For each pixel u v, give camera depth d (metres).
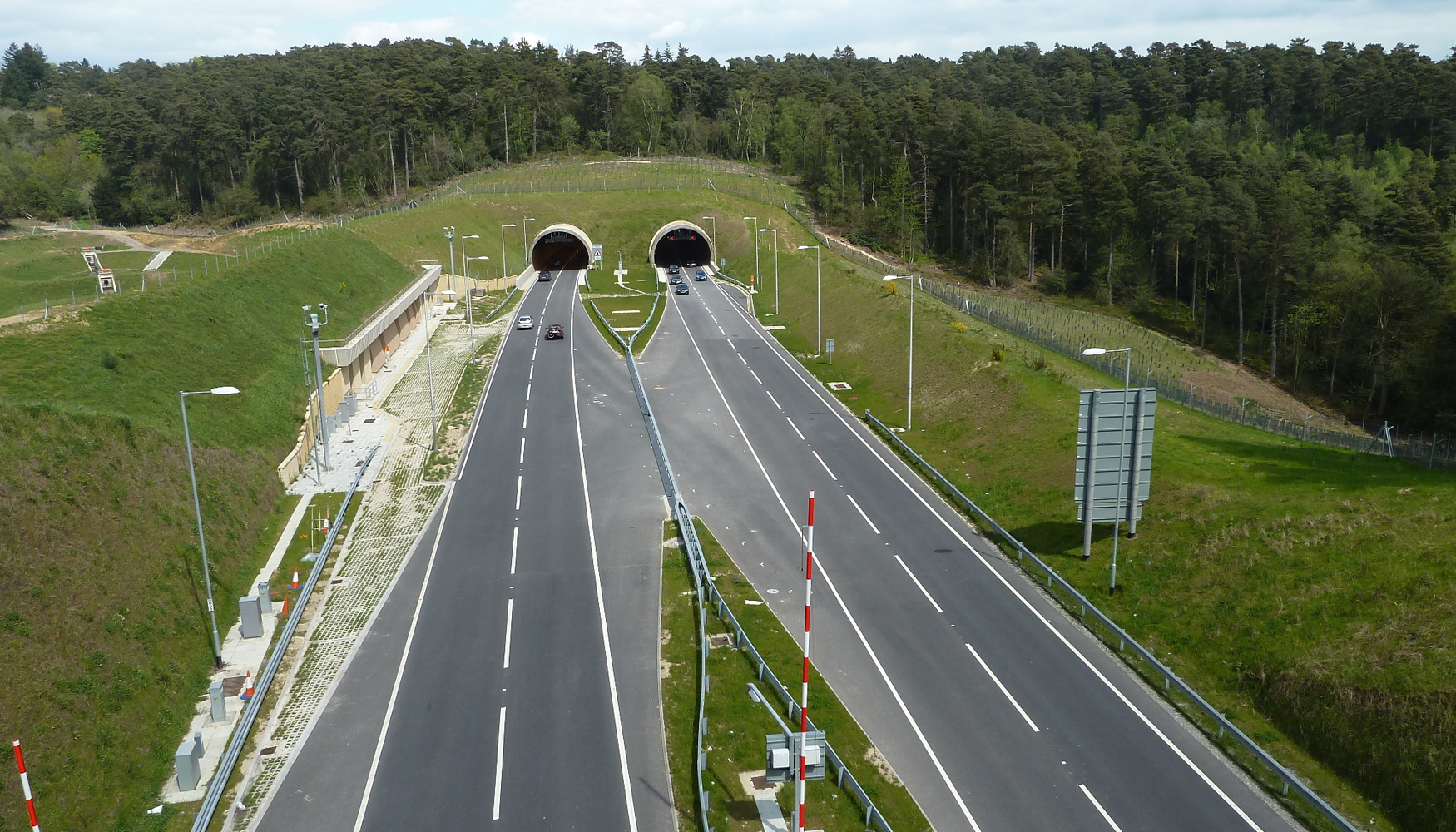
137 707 35.00
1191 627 41.09
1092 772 32.72
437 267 119.56
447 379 85.31
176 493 47.38
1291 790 31.70
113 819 30.55
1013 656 40.06
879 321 92.50
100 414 47.75
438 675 39.22
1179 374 97.56
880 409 75.06
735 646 40.91
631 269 144.38
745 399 77.88
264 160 183.38
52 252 135.88
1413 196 121.19
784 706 36.56
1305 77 196.00
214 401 59.84
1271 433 62.94
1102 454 45.91
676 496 54.59
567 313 113.25
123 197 187.12
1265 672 37.09
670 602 45.00
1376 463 53.41
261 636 42.09
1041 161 133.38
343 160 183.62
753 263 137.25
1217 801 31.27
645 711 36.59
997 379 70.94
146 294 68.38
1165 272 132.25
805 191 177.25
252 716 35.59
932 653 40.34
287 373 70.56
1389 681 33.47
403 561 49.84
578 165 190.88
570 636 42.16
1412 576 38.09
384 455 65.81
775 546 51.03
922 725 35.41
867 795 31.47
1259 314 114.88
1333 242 110.75
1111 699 37.06
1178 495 49.53
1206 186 118.38
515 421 73.06
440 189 171.75
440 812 31.02
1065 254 141.88
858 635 41.88
